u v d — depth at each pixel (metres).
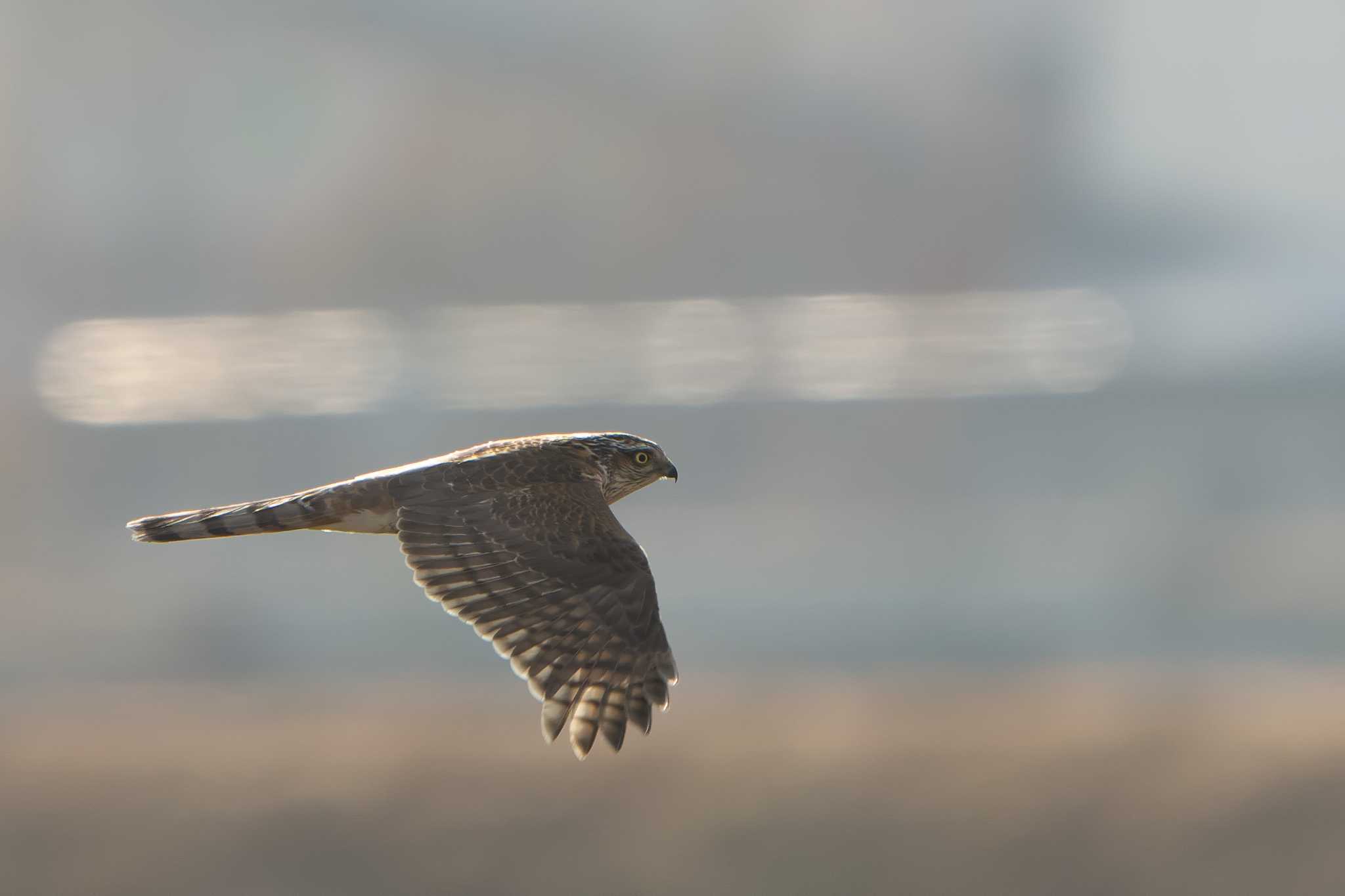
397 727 21.53
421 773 19.95
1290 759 19.38
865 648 32.12
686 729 20.95
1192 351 59.62
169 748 21.19
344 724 21.92
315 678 28.67
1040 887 17.88
